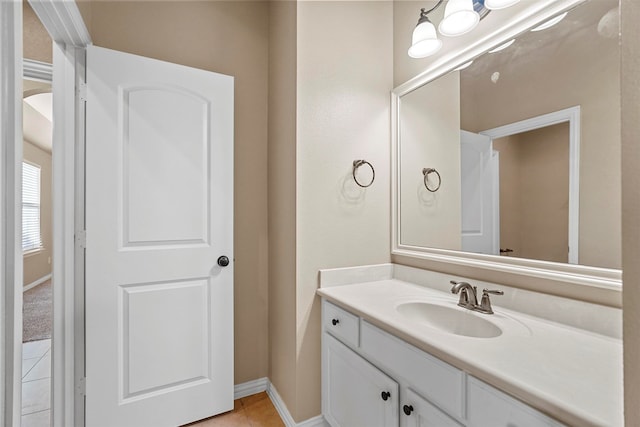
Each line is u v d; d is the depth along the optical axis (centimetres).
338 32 163
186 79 160
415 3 165
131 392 146
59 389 134
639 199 40
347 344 134
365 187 170
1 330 61
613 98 94
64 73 135
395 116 175
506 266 119
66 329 134
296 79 151
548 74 109
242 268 187
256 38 193
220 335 168
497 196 125
